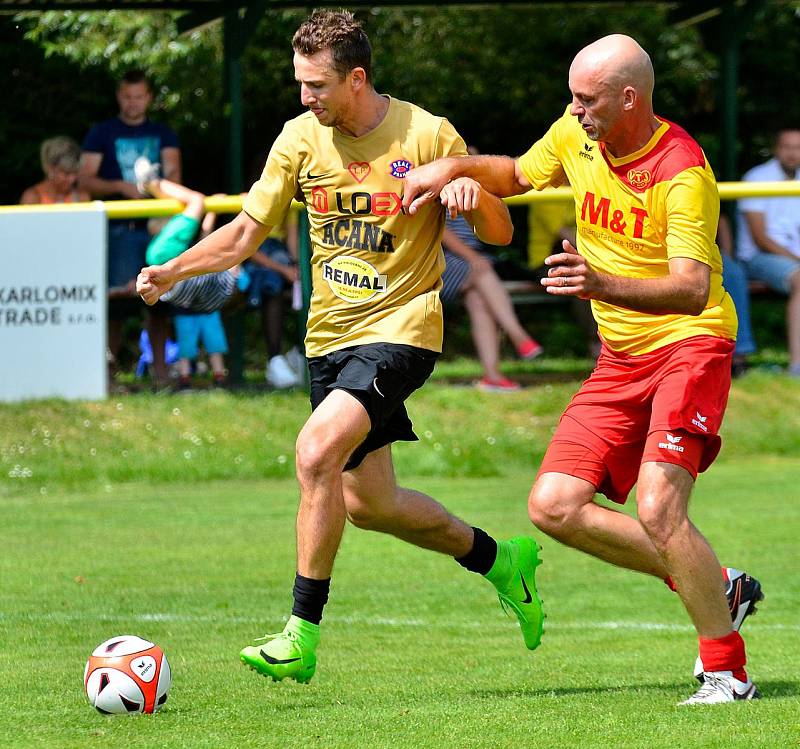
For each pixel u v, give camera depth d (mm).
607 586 23453
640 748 12234
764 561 24938
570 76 14766
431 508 16422
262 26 58562
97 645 18484
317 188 15836
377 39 61906
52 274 34750
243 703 14977
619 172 15047
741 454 37719
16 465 33000
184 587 22609
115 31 56469
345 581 23688
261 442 35688
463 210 15359
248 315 44719
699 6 44156
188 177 60594
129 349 38906
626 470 15914
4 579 23125
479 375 41000
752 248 39938
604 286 13766
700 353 15062
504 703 14531
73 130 58312
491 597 22438
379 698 15328
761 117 66188
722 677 14594
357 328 15938
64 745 12750
